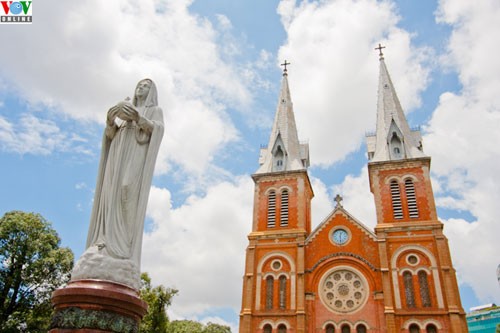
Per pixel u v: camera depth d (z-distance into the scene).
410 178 42.44
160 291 40.06
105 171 7.71
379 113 49.53
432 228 39.19
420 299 36.56
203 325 70.56
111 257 6.86
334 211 43.56
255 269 42.22
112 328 6.11
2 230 29.23
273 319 39.19
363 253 40.53
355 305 38.44
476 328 78.00
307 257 42.00
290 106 56.25
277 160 49.50
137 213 7.51
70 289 6.17
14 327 27.44
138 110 8.28
